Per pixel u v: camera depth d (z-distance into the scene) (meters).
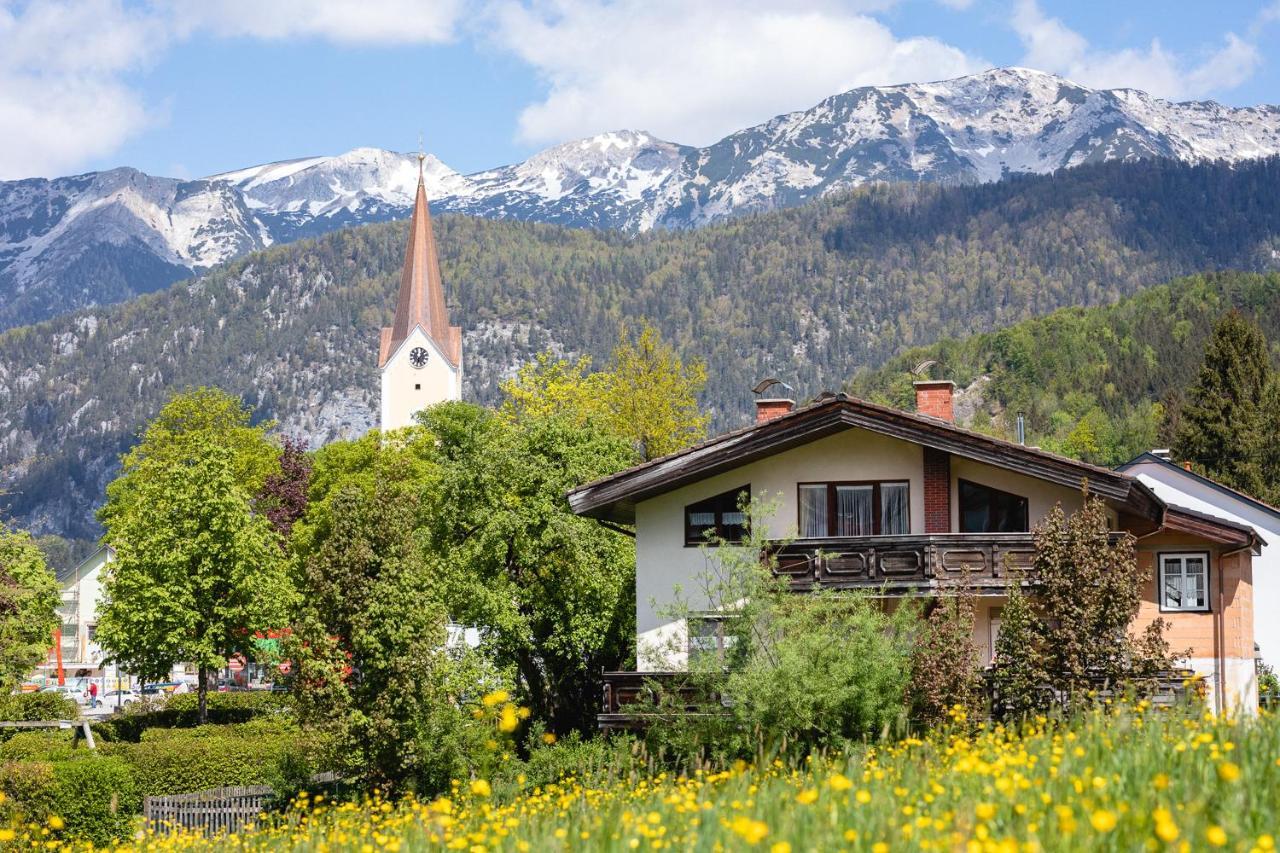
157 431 90.88
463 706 34.03
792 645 25.69
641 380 75.75
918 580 31.33
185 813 33.12
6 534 61.88
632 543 41.22
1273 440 98.62
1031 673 25.94
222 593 55.12
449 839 13.19
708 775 17.61
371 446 83.88
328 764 31.00
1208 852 9.34
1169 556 34.16
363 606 30.95
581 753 29.73
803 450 33.31
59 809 33.19
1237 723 13.66
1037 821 10.38
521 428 42.50
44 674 96.00
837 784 12.32
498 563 40.44
